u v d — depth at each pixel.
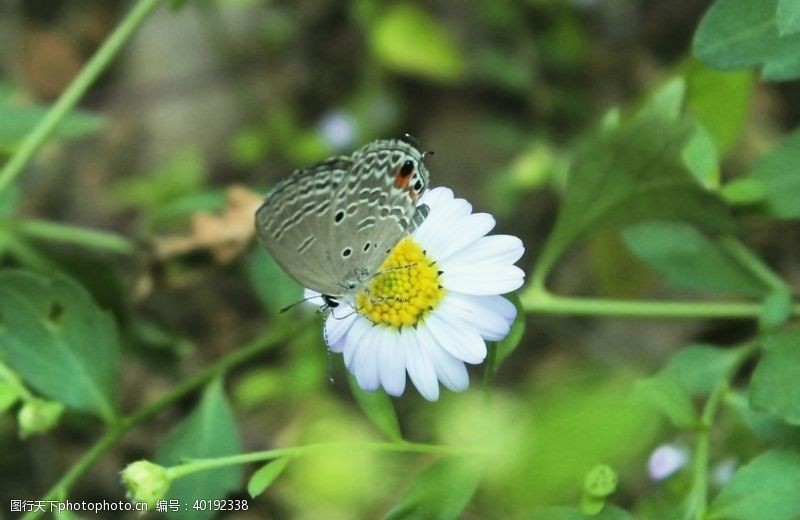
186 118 0.32
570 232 0.20
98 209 0.31
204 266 0.24
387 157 0.17
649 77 0.29
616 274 0.24
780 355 0.17
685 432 0.20
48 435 0.26
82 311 0.19
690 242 0.21
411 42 0.29
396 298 0.17
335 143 0.30
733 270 0.20
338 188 0.17
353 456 0.20
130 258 0.29
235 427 0.19
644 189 0.19
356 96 0.31
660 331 0.26
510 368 0.26
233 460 0.17
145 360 0.23
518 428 0.13
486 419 0.17
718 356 0.19
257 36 0.32
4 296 0.19
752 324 0.26
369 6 0.30
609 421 0.13
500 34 0.31
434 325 0.17
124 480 0.17
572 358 0.26
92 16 0.34
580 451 0.13
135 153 0.32
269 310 0.21
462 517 0.18
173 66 0.33
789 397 0.17
